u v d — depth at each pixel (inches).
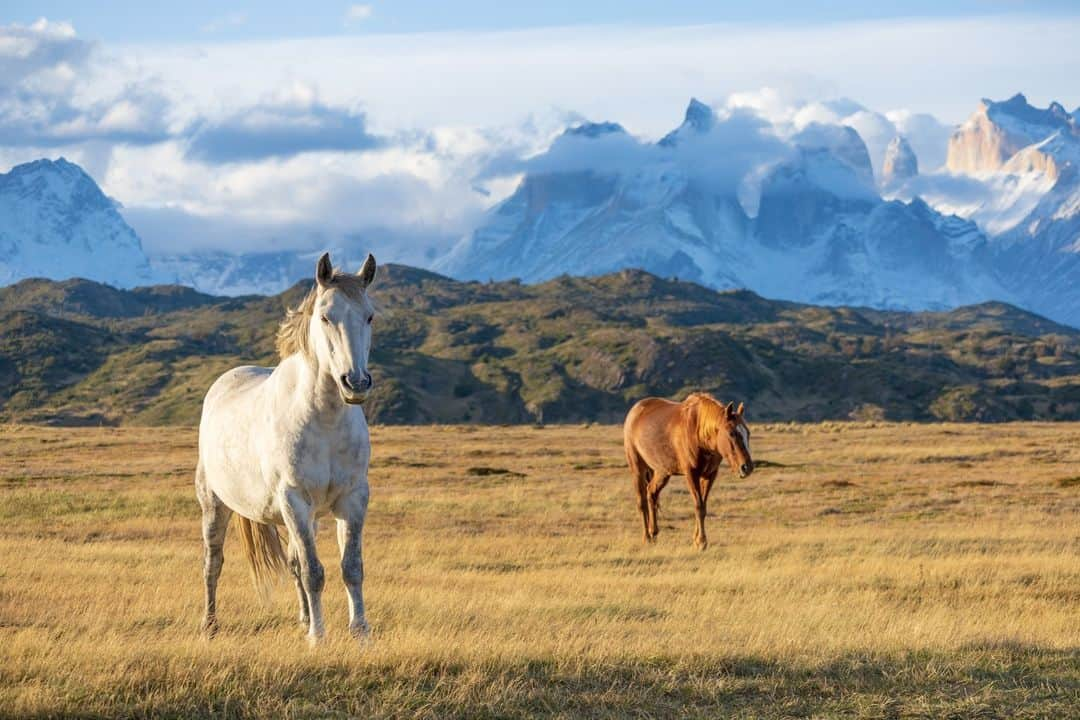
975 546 816.3
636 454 908.0
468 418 7317.9
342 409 370.3
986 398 7219.5
